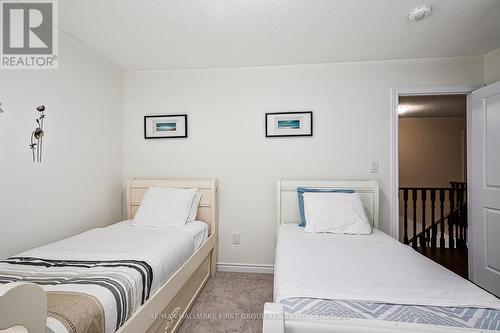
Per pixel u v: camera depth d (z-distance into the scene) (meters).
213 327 1.80
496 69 2.35
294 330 0.73
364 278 1.23
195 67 2.80
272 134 2.72
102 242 1.77
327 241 1.89
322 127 2.67
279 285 1.18
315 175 2.69
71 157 2.15
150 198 2.52
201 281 2.33
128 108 2.92
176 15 1.83
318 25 1.96
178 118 2.84
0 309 0.62
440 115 5.40
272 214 2.74
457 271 2.86
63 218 2.06
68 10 1.77
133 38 2.17
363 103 2.62
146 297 1.32
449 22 1.91
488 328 0.84
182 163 2.85
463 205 3.85
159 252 1.58
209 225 2.69
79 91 2.24
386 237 2.04
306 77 2.70
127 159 2.92
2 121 1.61
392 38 2.15
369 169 2.62
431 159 5.61
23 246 1.73
